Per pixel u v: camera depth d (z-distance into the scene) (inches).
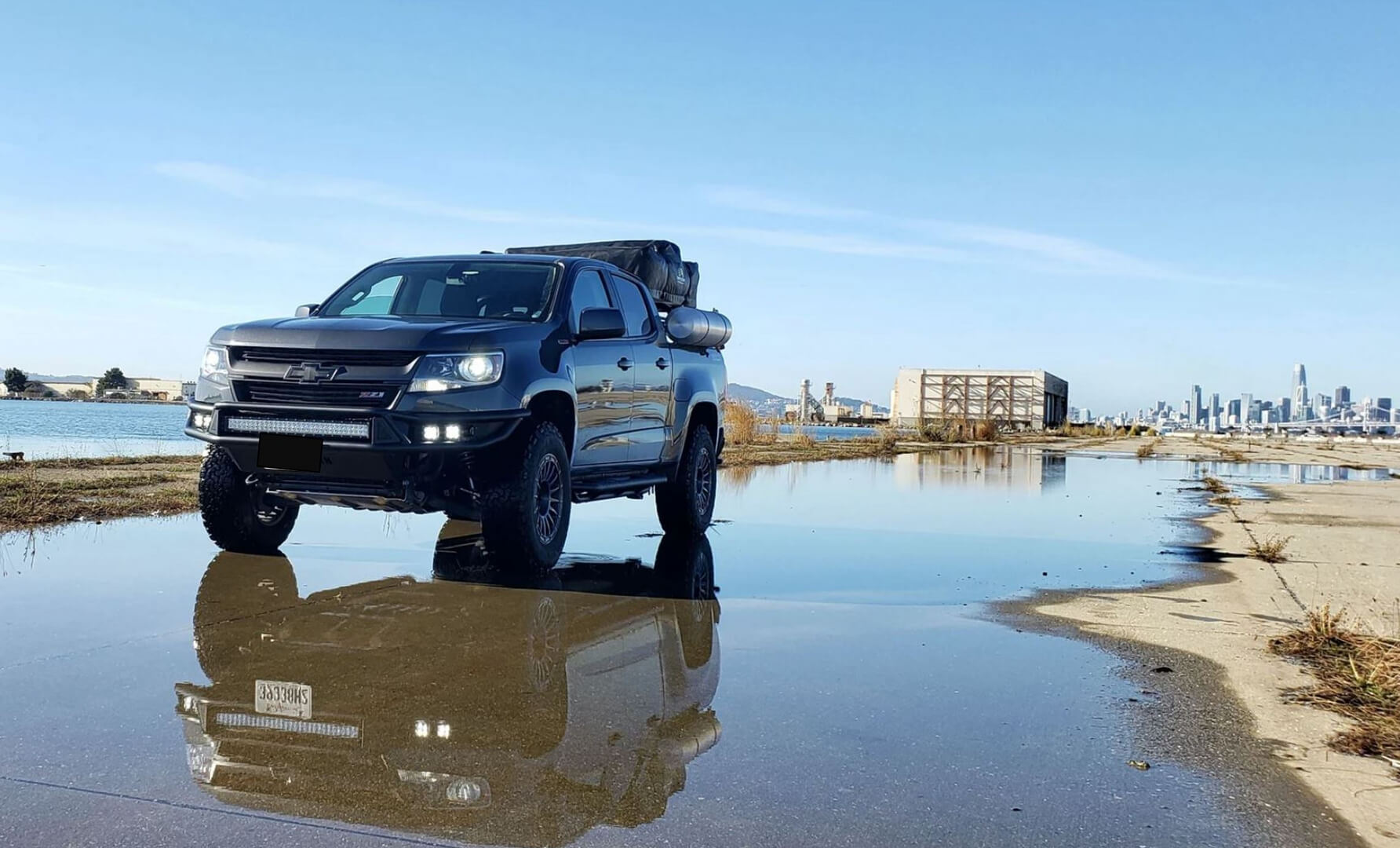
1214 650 177.8
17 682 142.9
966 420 1577.3
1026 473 705.0
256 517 257.6
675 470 315.3
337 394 218.1
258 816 99.4
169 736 122.0
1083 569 268.5
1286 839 100.0
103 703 134.3
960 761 120.5
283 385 221.5
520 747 121.6
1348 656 171.3
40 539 274.1
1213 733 132.3
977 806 107.0
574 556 277.4
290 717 130.4
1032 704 144.3
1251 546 316.8
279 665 154.7
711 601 217.8
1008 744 126.8
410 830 97.1
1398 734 131.0
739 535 333.7
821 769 116.5
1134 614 209.0
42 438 887.7
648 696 144.1
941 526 365.4
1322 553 301.4
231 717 129.7
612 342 273.3
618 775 113.2
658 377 293.9
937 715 138.1
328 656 161.2
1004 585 243.1
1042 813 105.3
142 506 332.8
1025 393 3166.8
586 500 279.9
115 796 103.4
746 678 155.1
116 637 169.9
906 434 1598.2
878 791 110.5
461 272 272.5
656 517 385.4
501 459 230.2
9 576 221.3
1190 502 481.4
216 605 195.8
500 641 174.2
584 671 157.0
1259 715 140.7
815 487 536.7
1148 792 111.7
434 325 228.7
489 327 232.5
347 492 222.4
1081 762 121.1
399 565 248.5
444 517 350.9
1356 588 241.1
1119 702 146.0
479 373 220.7
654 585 234.2
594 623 191.6
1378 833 101.9
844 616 204.5
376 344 218.7
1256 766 120.6
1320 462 984.9
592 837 96.7
